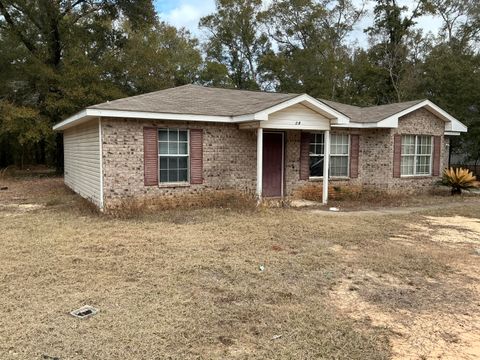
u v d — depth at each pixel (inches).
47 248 258.4
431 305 176.7
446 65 880.9
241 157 470.3
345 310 169.3
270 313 163.8
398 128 552.7
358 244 281.7
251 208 412.8
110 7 932.0
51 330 145.5
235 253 251.0
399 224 356.5
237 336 143.9
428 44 1232.8
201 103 472.4
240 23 1563.7
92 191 435.8
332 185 540.4
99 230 312.3
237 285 195.3
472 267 232.1
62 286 190.4
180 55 1491.1
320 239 293.1
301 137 516.4
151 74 1019.3
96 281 197.5
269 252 255.1
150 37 1291.8
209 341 139.6
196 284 195.8
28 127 795.4
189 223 344.5
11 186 671.1
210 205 441.7
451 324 158.1
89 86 836.6
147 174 412.5
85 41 929.5
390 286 199.5
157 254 245.8
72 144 579.5
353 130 552.1
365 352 135.3
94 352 130.7
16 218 363.6
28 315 157.8
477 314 167.8
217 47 1619.1
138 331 145.4
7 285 190.9
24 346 134.0
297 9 1449.3
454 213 421.1
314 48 1402.6
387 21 1235.2
